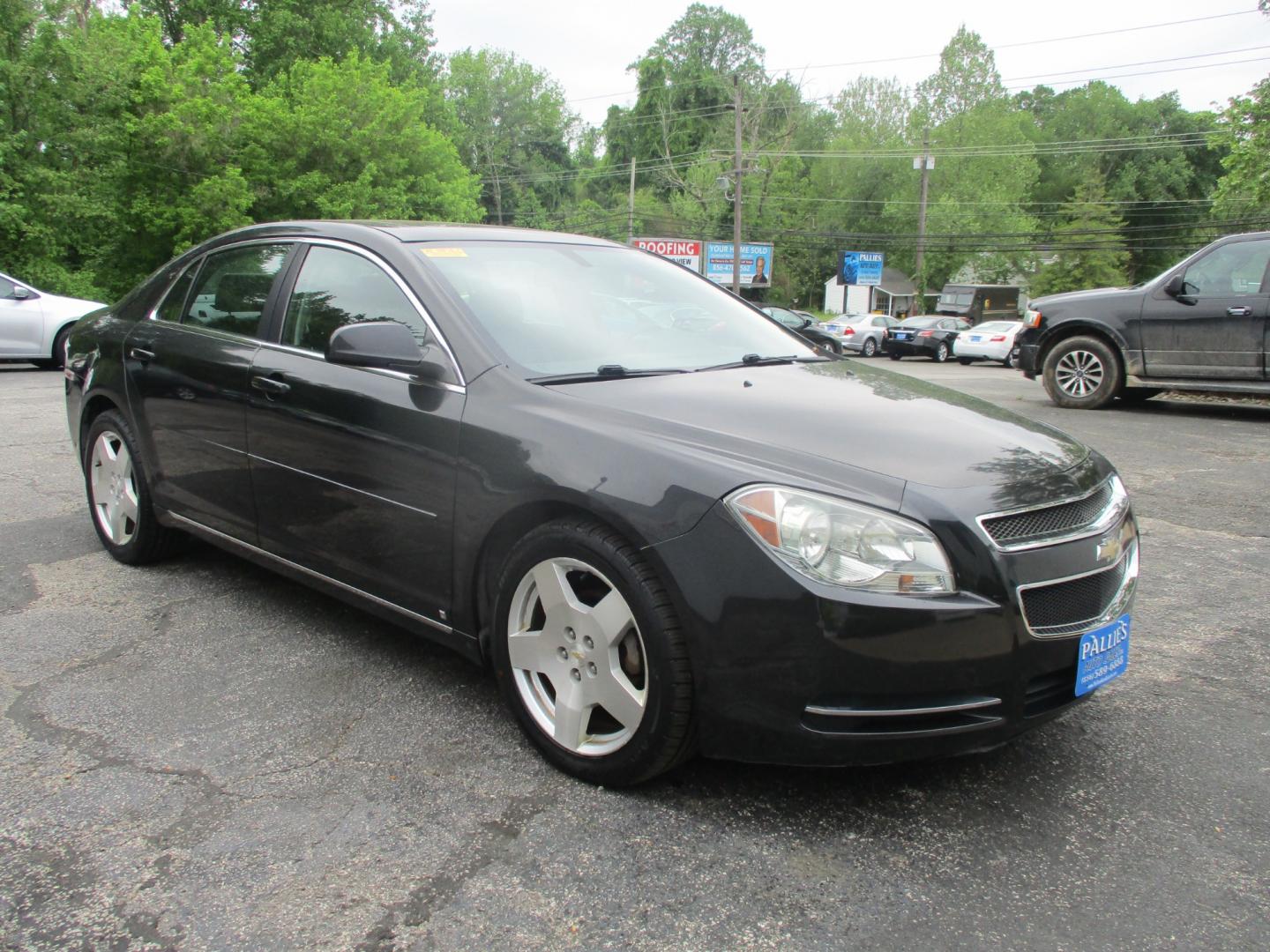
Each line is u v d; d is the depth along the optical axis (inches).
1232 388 366.9
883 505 88.8
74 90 893.8
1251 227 1569.9
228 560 179.2
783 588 87.4
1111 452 296.8
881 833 93.8
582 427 102.3
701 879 85.9
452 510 111.0
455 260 129.8
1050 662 92.5
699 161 2487.7
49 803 96.7
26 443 290.5
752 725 90.5
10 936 77.3
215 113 1004.6
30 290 550.6
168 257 1031.0
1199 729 117.1
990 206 2181.3
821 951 76.9
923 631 86.5
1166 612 159.5
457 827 93.6
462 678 129.0
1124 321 386.6
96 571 171.2
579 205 2859.3
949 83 2434.8
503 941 77.5
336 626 146.9
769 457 94.6
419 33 1958.7
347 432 122.7
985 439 104.3
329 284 135.2
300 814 95.4
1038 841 92.8
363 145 1115.3
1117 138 2642.7
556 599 102.1
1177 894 84.7
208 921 79.4
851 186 2551.7
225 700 121.0
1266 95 814.5
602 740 101.1
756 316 155.9
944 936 78.7
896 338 1274.6
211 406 145.0
